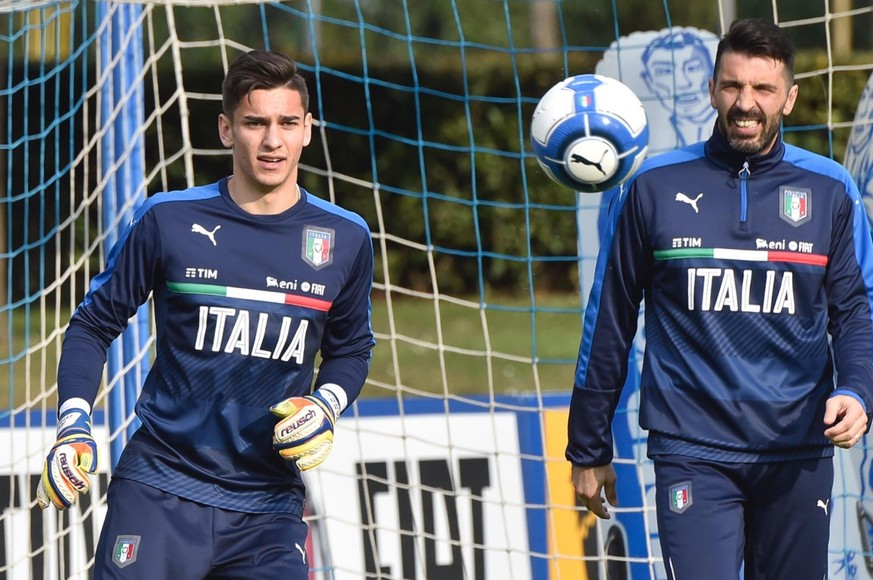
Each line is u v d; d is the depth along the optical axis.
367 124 57.28
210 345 12.82
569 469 20.48
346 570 19.75
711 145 13.80
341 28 86.00
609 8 89.88
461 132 57.59
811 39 70.25
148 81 51.50
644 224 13.73
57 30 20.73
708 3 88.50
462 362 45.31
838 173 13.79
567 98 14.15
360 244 13.42
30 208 41.91
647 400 13.76
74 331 13.12
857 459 17.67
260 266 12.95
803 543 13.58
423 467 20.36
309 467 12.20
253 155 12.60
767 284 13.41
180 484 12.75
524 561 20.08
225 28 76.44
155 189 53.00
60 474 11.81
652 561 18.36
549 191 57.72
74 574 19.12
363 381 13.63
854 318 13.60
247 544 12.84
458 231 57.75
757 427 13.30
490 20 90.56
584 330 14.20
